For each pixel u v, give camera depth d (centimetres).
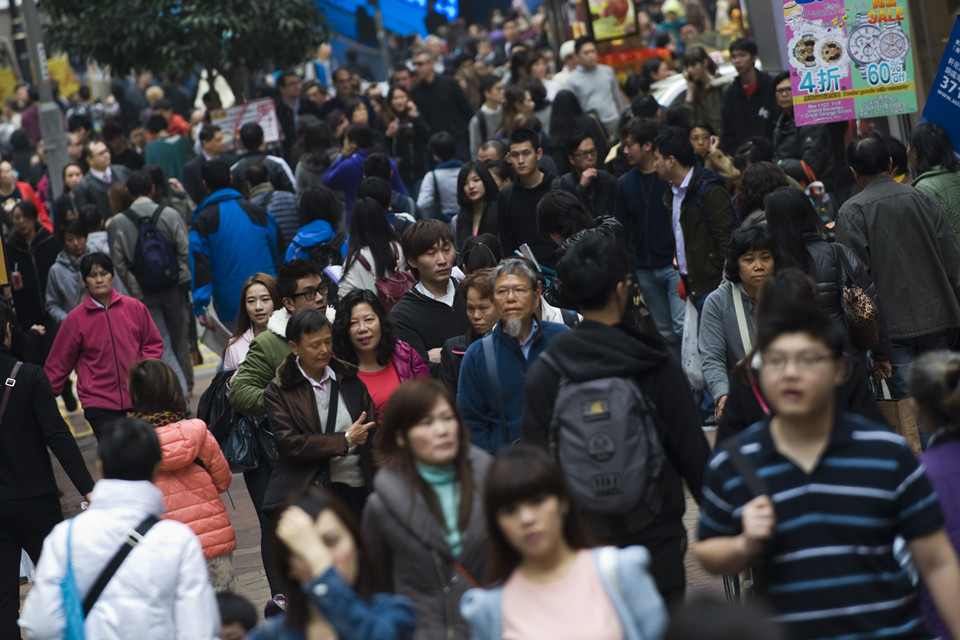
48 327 3419
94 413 2542
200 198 4466
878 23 2202
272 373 1950
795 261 1670
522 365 1574
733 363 1725
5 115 8250
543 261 2761
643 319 2870
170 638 1255
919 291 2027
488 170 2841
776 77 3425
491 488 995
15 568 1909
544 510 990
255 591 2139
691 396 1272
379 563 1220
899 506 1005
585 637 978
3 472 1883
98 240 3491
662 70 4603
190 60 5094
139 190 3362
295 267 2059
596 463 1219
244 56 5359
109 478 1295
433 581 1205
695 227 2619
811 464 1015
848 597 1001
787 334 1005
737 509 1034
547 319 1952
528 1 9862
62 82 9306
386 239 2391
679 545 1273
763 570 1048
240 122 4762
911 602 1026
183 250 3366
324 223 2784
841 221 2066
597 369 1245
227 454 1961
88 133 5728
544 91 4253
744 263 1670
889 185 2048
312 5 5369
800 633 1012
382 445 1230
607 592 989
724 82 3947
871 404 1318
